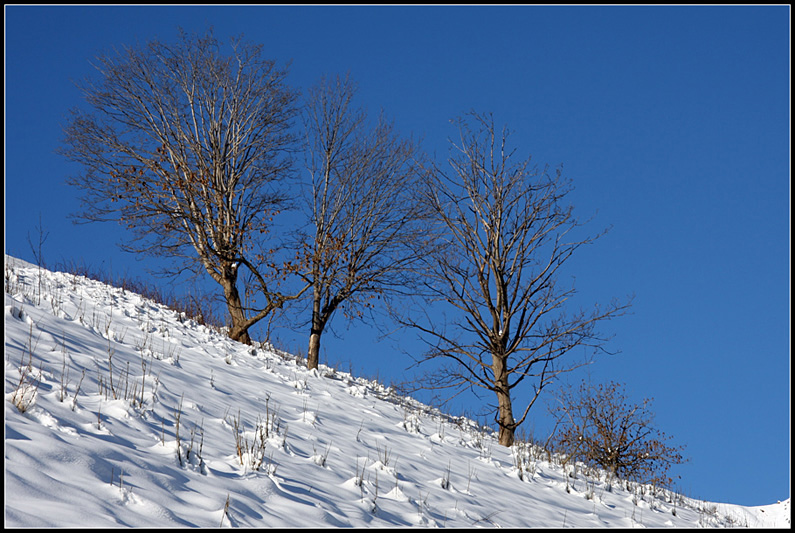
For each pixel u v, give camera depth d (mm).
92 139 22625
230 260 21234
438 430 16312
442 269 19281
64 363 8812
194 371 12516
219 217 22141
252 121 23859
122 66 23047
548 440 18797
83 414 7074
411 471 10383
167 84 23312
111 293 18844
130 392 8727
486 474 12344
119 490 5266
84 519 4527
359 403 15797
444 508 8688
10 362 7906
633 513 12383
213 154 23094
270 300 20953
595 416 21734
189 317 21219
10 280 14531
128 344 12703
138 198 21719
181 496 5820
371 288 21219
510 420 18203
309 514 6453
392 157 22391
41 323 10891
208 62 23609
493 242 19531
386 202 22016
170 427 7941
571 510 11586
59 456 5469
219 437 8289
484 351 18906
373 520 7094
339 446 10414
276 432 9570
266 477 7090
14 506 4340
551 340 18359
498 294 19125
